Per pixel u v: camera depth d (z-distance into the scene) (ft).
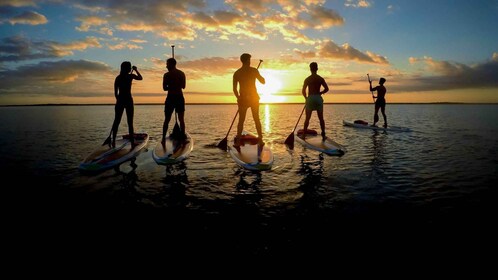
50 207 12.82
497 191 14.62
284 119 75.92
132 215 11.94
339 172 18.63
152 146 28.81
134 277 7.89
